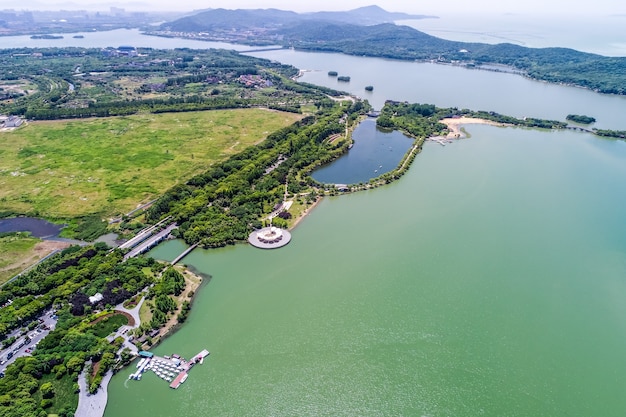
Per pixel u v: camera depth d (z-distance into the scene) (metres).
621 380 124.00
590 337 139.38
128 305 145.75
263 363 127.00
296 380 121.81
